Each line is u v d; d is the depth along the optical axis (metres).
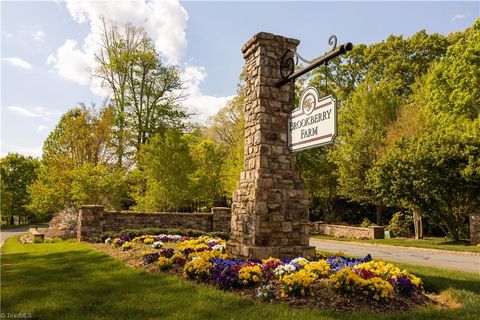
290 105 8.95
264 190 8.34
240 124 23.20
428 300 6.25
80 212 16.00
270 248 8.10
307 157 28.20
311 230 28.33
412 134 20.59
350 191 25.27
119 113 29.36
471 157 16.44
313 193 29.97
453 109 21.44
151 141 23.53
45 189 20.66
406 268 9.26
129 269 7.94
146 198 21.31
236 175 22.09
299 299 5.62
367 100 24.28
